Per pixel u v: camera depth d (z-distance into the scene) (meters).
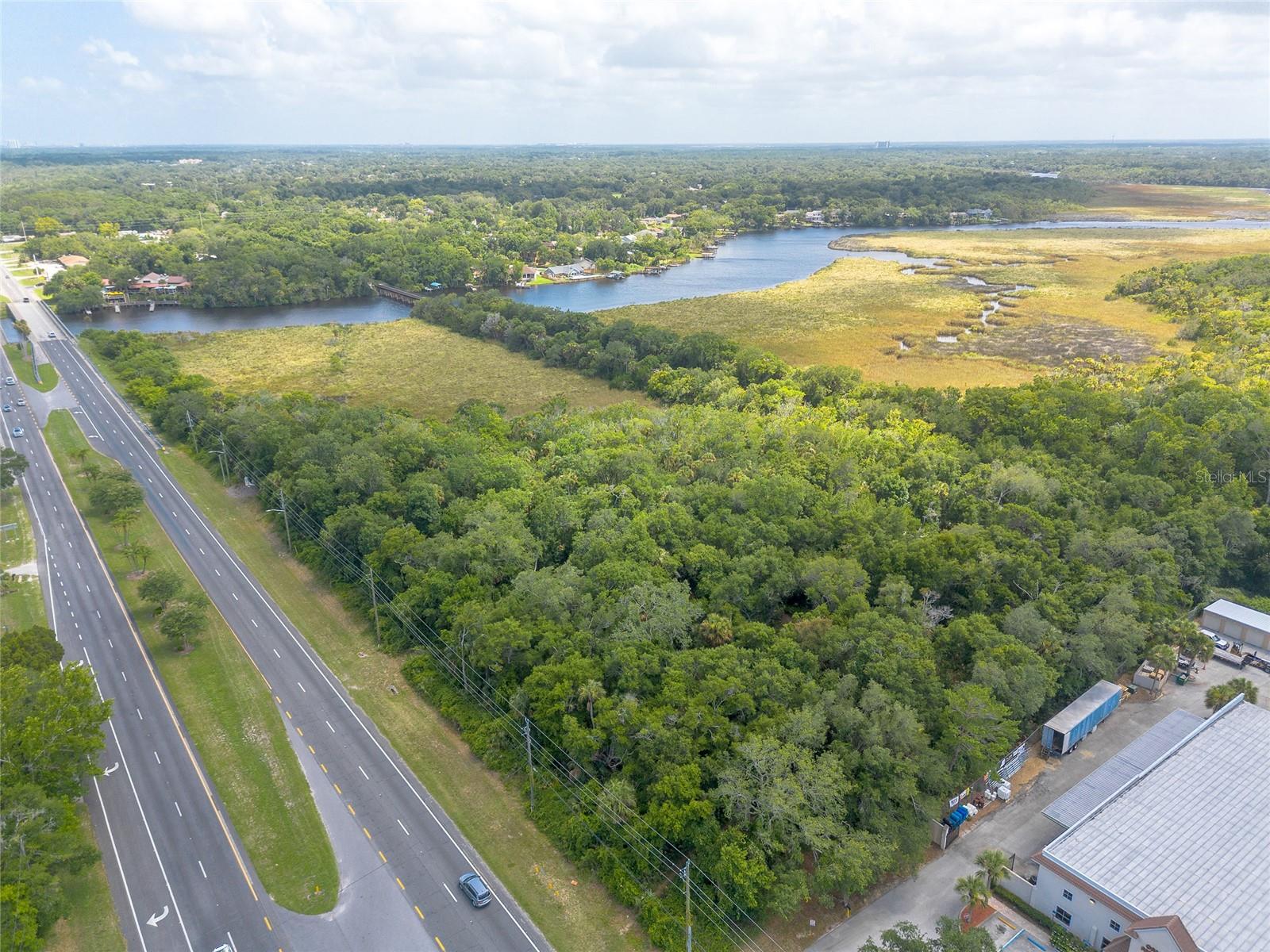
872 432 164.38
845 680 83.56
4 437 187.88
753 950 67.69
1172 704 99.12
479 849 79.06
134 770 89.19
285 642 112.94
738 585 103.12
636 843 75.25
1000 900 73.19
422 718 97.69
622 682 86.44
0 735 78.12
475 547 111.06
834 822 72.06
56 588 126.38
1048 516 124.00
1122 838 72.62
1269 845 71.56
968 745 79.12
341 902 73.38
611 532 116.12
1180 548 115.94
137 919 71.62
